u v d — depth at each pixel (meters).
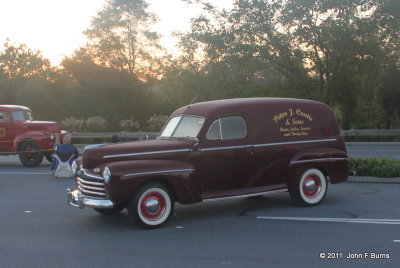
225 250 6.42
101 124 30.97
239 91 32.00
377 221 7.88
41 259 6.20
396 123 31.94
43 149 17.30
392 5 27.89
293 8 28.80
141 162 7.73
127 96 46.19
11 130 17.59
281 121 9.06
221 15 30.98
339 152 9.49
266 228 7.59
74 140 29.53
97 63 47.44
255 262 5.88
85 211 9.36
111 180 7.46
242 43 30.23
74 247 6.75
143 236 7.30
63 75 47.91
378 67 29.78
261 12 29.55
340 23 28.05
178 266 5.80
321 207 9.16
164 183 8.00
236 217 8.48
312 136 9.34
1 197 11.05
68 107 45.97
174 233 7.44
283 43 29.39
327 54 29.70
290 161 9.01
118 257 6.23
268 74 33.47
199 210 9.21
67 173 14.25
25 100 45.66
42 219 8.65
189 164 8.13
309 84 29.59
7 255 6.40
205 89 37.53
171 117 9.29
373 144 26.56
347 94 29.83
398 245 6.49
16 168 17.16
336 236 7.00
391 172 11.94
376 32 28.89
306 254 6.16
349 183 12.06
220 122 8.52
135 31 47.66
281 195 10.63
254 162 8.70
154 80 49.06
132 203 7.64
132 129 31.75
